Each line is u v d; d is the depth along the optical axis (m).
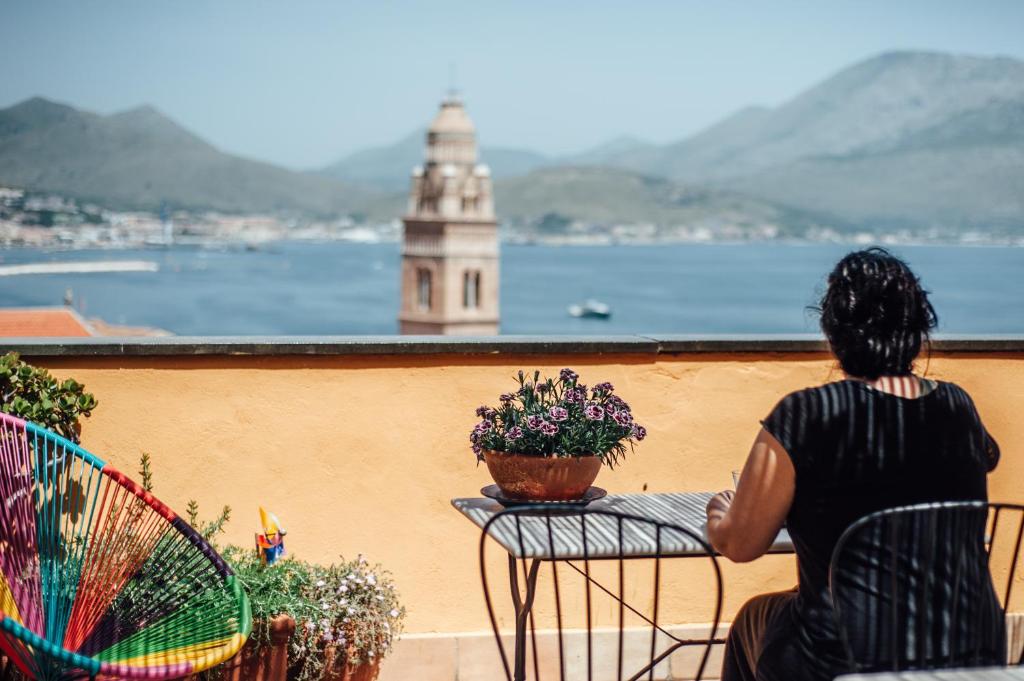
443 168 90.38
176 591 3.40
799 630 2.53
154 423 4.22
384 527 4.36
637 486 4.55
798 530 2.56
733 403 4.59
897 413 2.51
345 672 3.75
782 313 193.25
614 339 4.50
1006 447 4.79
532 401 3.43
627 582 4.50
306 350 4.27
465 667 4.39
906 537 2.46
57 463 4.04
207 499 4.26
